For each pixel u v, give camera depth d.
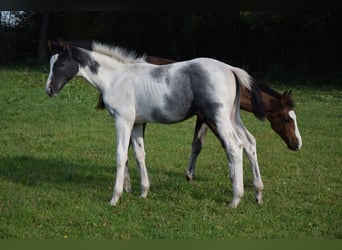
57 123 14.20
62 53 7.26
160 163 10.10
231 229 6.36
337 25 29.42
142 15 35.47
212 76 6.71
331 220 6.75
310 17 26.77
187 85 6.82
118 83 7.22
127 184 8.04
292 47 31.53
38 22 37.50
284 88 24.33
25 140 11.97
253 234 6.21
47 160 10.12
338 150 11.40
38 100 17.58
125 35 38.28
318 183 8.66
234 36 32.81
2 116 14.94
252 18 27.64
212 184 8.59
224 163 10.20
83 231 6.27
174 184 8.48
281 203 7.44
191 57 36.62
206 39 34.19
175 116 6.99
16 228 6.36
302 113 16.80
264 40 31.81
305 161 10.34
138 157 7.62
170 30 35.09
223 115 6.76
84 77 7.41
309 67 30.16
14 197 7.55
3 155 10.50
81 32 38.38
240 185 7.05
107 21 36.69
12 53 36.03
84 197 7.62
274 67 28.89
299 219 6.75
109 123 14.39
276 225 6.54
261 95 7.30
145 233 6.23
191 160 8.70
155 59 8.49
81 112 15.85
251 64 33.84
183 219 6.69
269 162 10.22
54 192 7.85
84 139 12.24
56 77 7.30
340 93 22.47
